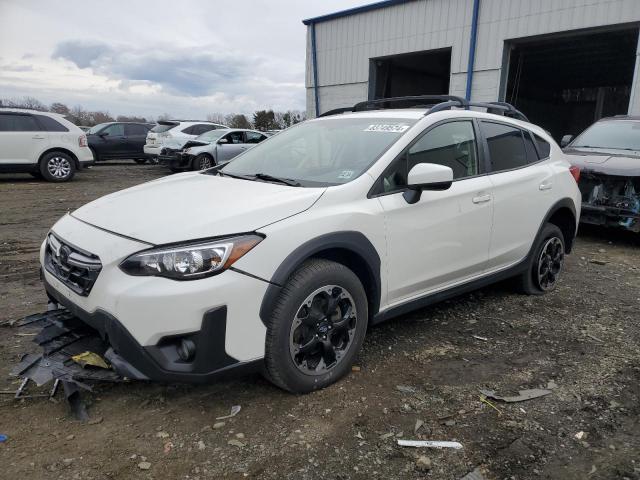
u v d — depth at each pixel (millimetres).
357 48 17359
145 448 2449
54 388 2885
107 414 2711
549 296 4820
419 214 3398
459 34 14742
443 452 2486
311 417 2730
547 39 13578
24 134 12297
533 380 3205
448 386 3102
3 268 5328
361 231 3035
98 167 18344
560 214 4992
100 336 2686
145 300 2412
